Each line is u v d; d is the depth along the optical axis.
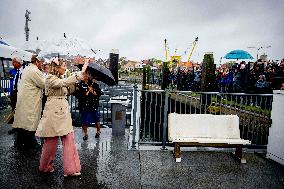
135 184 4.46
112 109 7.49
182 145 5.54
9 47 13.64
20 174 4.67
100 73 5.79
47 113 4.37
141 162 5.46
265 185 4.59
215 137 5.77
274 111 5.68
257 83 11.88
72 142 4.64
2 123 8.54
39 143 6.52
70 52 8.58
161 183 4.54
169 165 5.35
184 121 5.79
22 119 5.68
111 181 4.54
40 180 4.47
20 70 6.57
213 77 16.45
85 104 6.85
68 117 4.55
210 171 5.12
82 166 5.14
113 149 6.23
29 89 5.64
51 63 4.36
